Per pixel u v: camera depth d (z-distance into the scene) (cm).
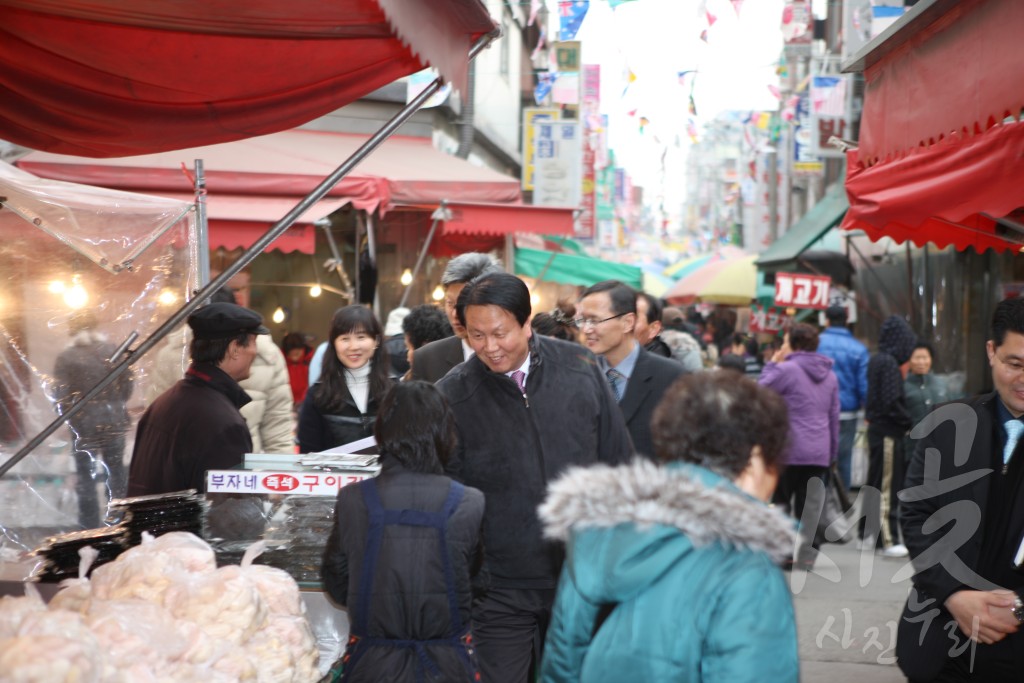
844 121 1514
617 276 1455
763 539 215
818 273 1697
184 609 288
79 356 510
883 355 951
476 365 413
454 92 329
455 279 535
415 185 1059
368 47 358
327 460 396
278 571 336
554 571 402
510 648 401
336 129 1355
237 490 373
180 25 341
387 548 323
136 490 436
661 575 219
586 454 408
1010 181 434
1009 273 1192
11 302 506
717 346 2098
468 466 405
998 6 359
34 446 369
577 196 1636
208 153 1014
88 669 229
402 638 321
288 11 326
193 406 434
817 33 1767
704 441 230
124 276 527
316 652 320
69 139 427
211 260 1181
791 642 214
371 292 1119
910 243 1448
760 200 2797
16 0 327
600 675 221
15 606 246
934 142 420
